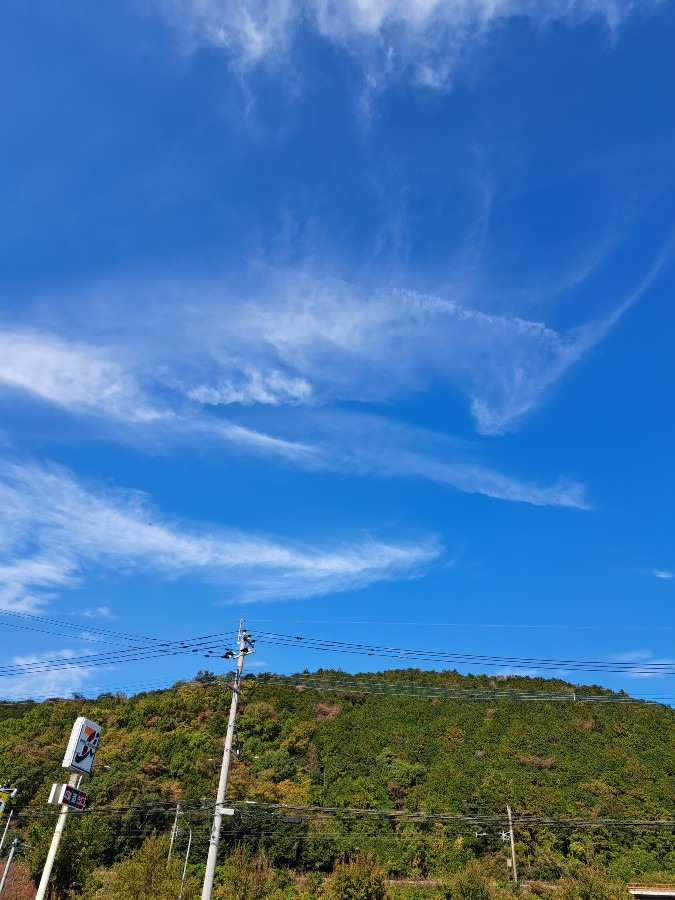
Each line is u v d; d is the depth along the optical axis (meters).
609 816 62.16
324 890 40.56
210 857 22.33
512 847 44.09
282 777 71.25
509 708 94.31
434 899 42.28
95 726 27.12
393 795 70.62
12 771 57.75
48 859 24.58
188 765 60.69
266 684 98.44
